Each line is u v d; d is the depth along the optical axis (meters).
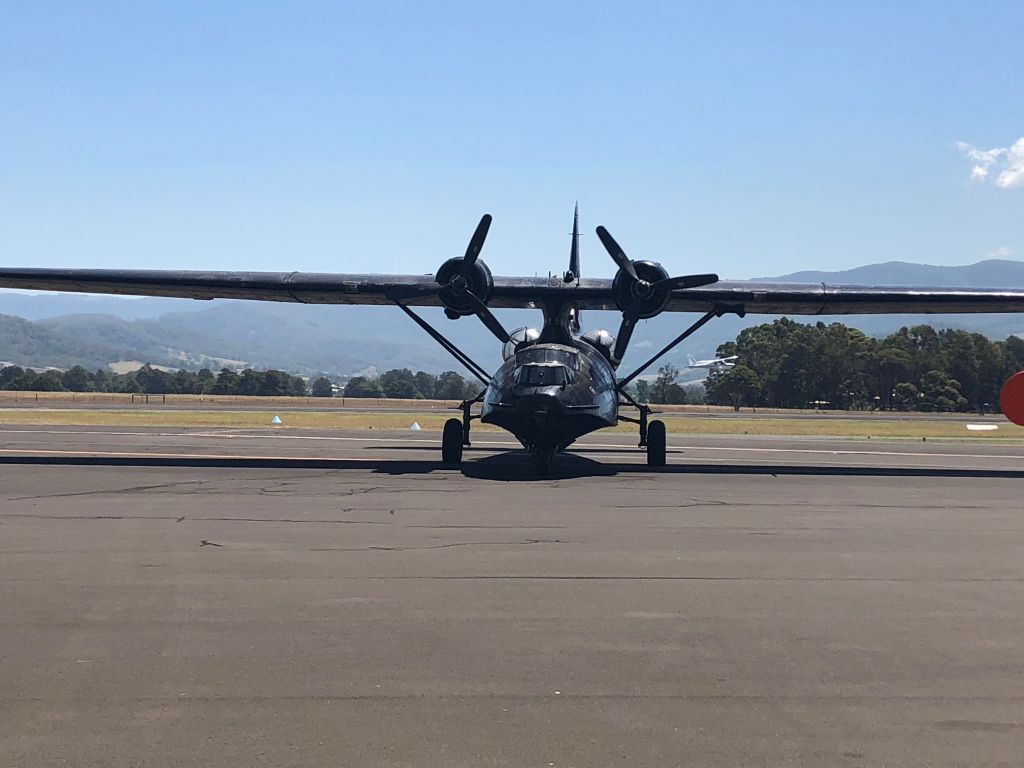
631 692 6.59
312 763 5.42
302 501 15.45
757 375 134.75
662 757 5.55
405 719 6.07
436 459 24.06
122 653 7.30
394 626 8.09
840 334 135.88
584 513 14.41
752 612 8.69
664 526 13.28
